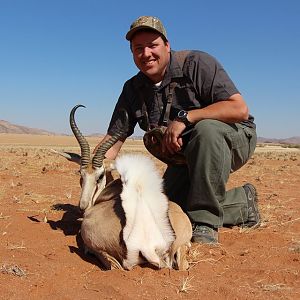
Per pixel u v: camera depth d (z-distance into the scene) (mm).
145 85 1997
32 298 1236
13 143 19969
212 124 1823
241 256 1700
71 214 2330
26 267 1453
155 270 1477
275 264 1614
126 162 1590
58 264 1514
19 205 2529
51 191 3102
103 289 1319
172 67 1918
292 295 1338
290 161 7758
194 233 1852
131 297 1277
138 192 1513
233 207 2129
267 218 2389
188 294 1326
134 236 1453
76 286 1343
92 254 1635
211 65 1903
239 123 2002
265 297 1318
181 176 2141
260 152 13297
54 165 5082
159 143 2035
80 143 1934
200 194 1842
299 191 3570
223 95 1867
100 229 1517
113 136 1927
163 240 1479
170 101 1953
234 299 1302
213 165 1816
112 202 1617
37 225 2041
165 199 1543
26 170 4430
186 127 1914
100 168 1904
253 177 4523
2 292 1244
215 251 1746
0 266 1439
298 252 1748
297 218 2428
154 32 1874
